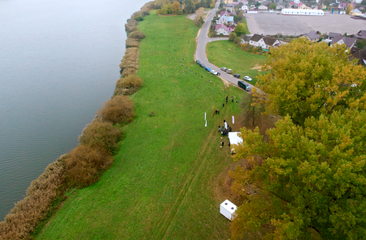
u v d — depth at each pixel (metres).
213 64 76.81
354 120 21.38
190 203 31.11
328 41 93.31
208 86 62.00
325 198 19.47
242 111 49.84
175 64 78.44
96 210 31.25
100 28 137.75
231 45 94.44
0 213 32.81
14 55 96.75
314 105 27.72
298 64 32.22
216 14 149.62
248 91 58.03
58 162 39.00
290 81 31.45
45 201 32.19
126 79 63.66
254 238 26.02
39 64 87.69
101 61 89.31
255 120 45.41
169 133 45.44
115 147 42.09
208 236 26.95
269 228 26.62
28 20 162.38
